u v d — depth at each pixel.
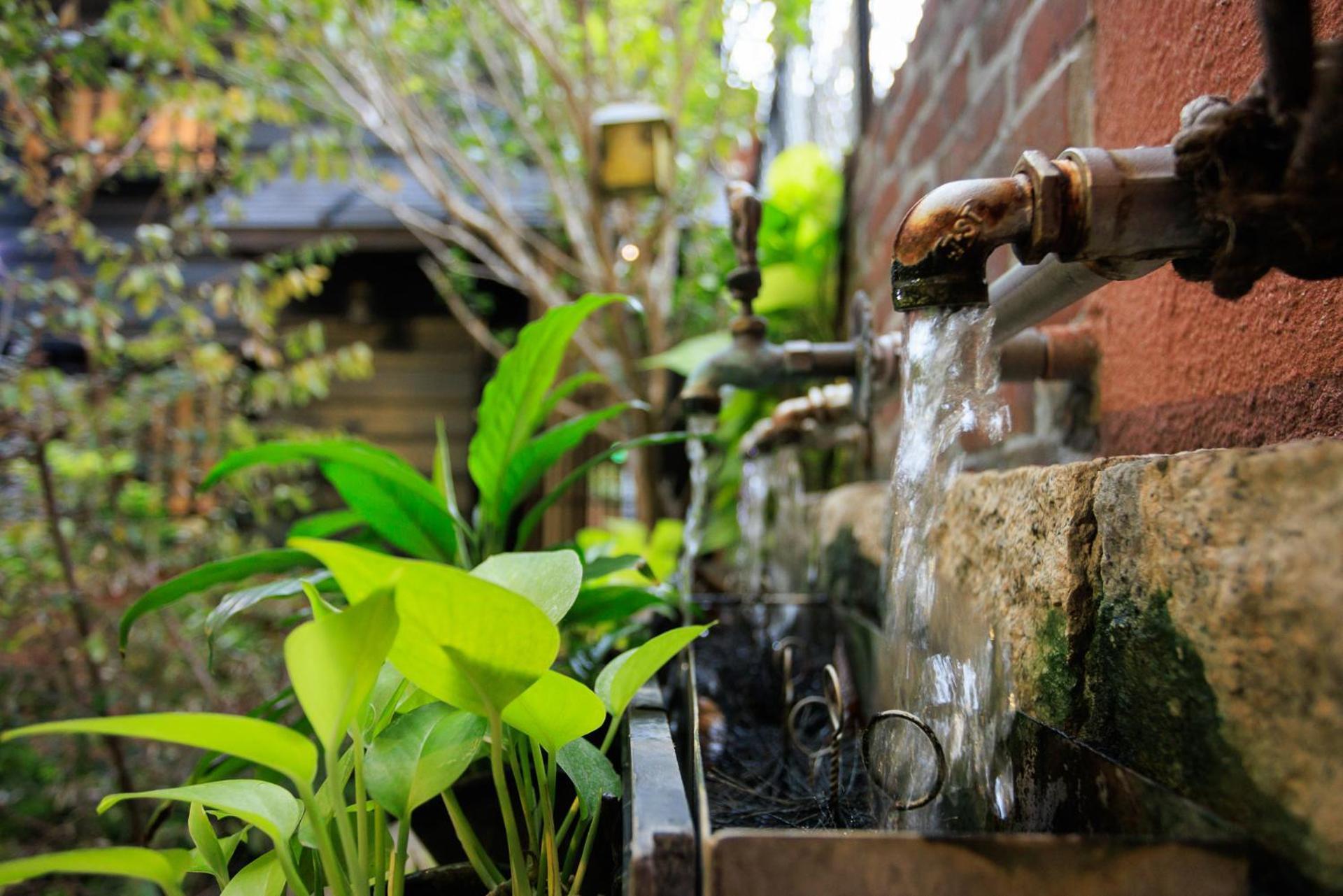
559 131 2.24
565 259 2.16
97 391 1.67
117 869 0.34
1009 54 0.77
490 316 3.30
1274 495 0.29
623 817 0.39
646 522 2.01
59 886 1.29
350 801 0.45
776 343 1.68
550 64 1.82
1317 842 0.27
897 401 1.01
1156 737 0.34
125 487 1.76
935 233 0.39
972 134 0.88
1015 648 0.45
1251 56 0.43
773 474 1.48
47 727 0.30
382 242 2.76
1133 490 0.36
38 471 1.53
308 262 2.28
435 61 2.28
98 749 1.50
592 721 0.38
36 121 1.55
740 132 2.29
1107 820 0.34
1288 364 0.42
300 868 0.42
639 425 2.03
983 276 0.40
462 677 0.36
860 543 0.84
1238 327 0.45
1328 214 0.31
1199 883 0.28
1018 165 0.39
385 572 0.32
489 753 0.49
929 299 0.40
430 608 0.33
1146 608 0.35
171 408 1.94
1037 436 0.71
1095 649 0.39
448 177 2.71
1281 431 0.42
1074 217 0.36
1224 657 0.31
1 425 1.47
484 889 0.45
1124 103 0.56
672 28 2.01
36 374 1.51
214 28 1.90
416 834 0.61
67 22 1.56
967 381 0.45
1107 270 0.40
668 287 2.13
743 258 0.83
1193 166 0.33
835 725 0.49
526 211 2.67
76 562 1.66
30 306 2.11
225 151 2.12
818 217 1.65
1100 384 0.60
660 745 0.42
